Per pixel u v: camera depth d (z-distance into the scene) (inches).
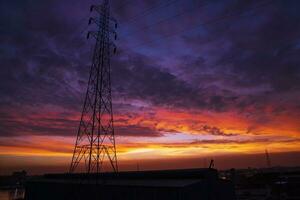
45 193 1956.2
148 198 1306.6
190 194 1268.5
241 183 3506.4
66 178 2206.0
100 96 1686.8
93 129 1642.5
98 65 1732.3
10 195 4099.4
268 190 2785.4
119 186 1449.3
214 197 1393.9
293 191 2330.2
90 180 1839.3
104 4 1859.0
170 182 1391.5
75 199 1686.8
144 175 1688.0
